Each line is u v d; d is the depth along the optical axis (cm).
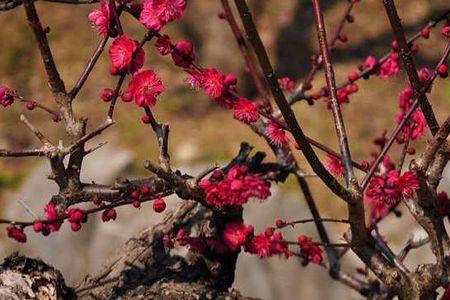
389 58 554
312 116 1619
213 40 1647
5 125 1659
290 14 1883
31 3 424
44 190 1336
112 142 1559
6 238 1309
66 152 432
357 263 1090
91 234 1237
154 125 445
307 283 1162
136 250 554
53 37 1900
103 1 446
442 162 470
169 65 1784
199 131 1631
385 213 624
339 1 1964
